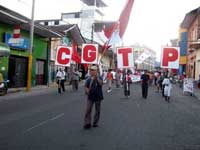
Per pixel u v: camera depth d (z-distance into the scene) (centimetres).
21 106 1459
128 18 1789
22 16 2514
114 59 5497
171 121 1170
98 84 988
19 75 2667
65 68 3694
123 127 1009
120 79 3425
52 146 745
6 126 975
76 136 859
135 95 2302
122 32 1784
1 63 2350
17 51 2577
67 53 2455
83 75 4306
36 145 751
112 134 896
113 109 1456
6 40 2372
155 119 1200
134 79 4294
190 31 4953
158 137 880
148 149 741
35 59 2930
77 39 4028
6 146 736
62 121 1086
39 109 1372
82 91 2498
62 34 3300
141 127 1020
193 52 4503
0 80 1964
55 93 2252
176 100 2089
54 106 1491
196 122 1171
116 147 749
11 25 2461
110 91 2594
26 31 2719
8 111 1291
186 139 869
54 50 3394
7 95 1970
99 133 905
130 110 1442
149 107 1591
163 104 1777
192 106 1756
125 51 1752
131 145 774
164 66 1697
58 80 2311
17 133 879
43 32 2831
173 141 838
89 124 973
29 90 2311
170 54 1686
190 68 4778
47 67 3209
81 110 1372
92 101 980
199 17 4072
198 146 792
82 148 732
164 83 2016
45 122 1059
